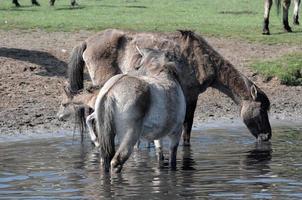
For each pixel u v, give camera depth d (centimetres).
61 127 3145
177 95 2211
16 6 6812
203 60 2806
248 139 2964
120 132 2106
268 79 4209
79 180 2175
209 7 7062
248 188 2070
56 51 4441
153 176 2236
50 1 6938
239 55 4641
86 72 4053
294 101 3891
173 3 7362
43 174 2264
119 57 2720
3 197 1966
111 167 2120
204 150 2708
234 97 2883
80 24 5459
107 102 2089
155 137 2192
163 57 2319
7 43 4666
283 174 2264
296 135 3066
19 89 3694
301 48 4853
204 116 3500
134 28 5369
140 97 2092
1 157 2548
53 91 3709
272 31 5478
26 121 3209
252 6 7231
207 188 2070
